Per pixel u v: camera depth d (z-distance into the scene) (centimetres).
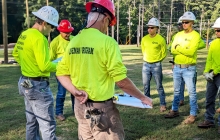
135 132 463
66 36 514
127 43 5331
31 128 368
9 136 449
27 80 338
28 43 330
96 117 238
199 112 572
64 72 258
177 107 537
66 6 4856
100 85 240
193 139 437
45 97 344
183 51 489
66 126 495
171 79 989
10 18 4762
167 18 6012
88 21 247
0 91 793
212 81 459
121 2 5653
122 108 598
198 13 5928
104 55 234
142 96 240
